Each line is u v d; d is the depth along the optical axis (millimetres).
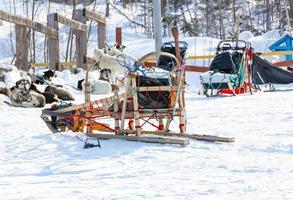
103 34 51875
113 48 41656
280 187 10695
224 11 107062
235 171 12367
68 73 42656
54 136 17750
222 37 93188
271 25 105625
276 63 50969
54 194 10453
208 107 27250
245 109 25469
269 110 24547
